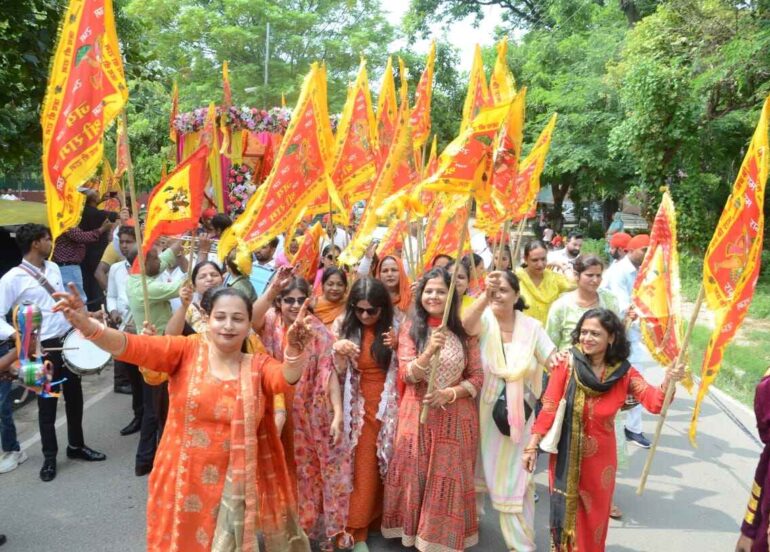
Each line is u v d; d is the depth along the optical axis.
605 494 3.64
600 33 21.78
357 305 4.16
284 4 27.59
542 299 5.93
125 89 3.39
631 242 6.31
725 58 15.08
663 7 16.36
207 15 25.55
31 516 4.60
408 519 4.04
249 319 3.20
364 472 4.20
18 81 7.61
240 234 3.85
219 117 10.08
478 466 4.39
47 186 3.27
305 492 4.15
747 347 10.23
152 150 22.42
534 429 3.74
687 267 16.69
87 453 5.60
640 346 6.34
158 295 5.04
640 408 6.36
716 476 5.67
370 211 4.08
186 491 3.08
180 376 3.17
